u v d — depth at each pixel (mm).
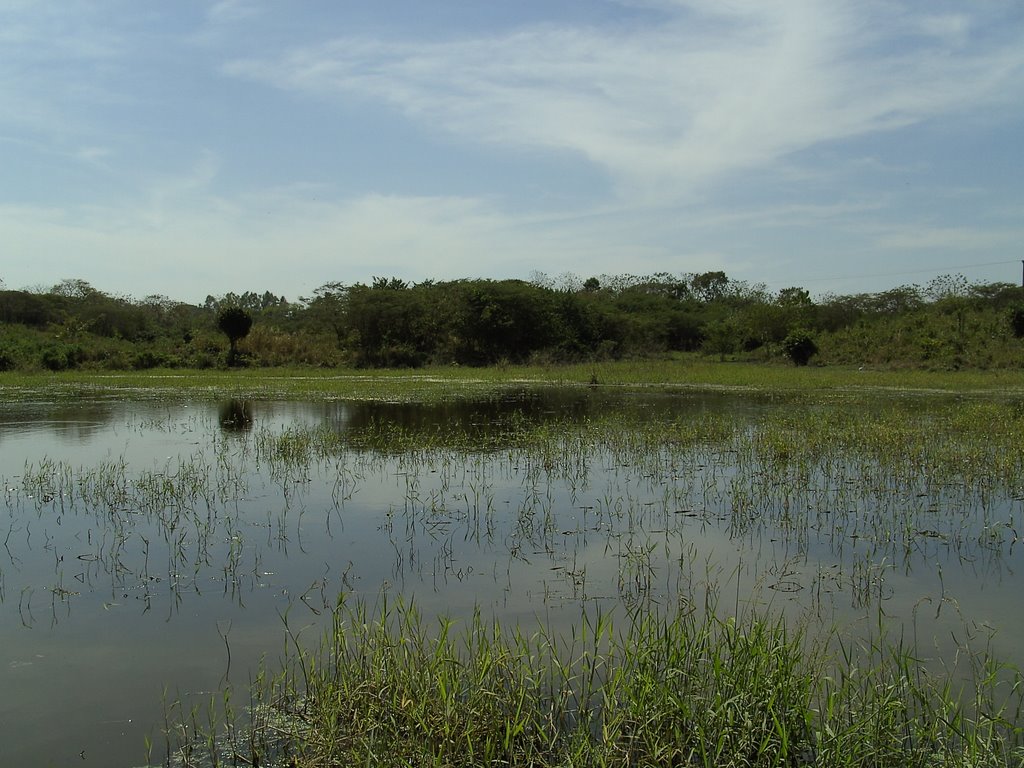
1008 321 36000
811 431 14312
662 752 4062
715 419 16516
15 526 8594
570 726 4434
